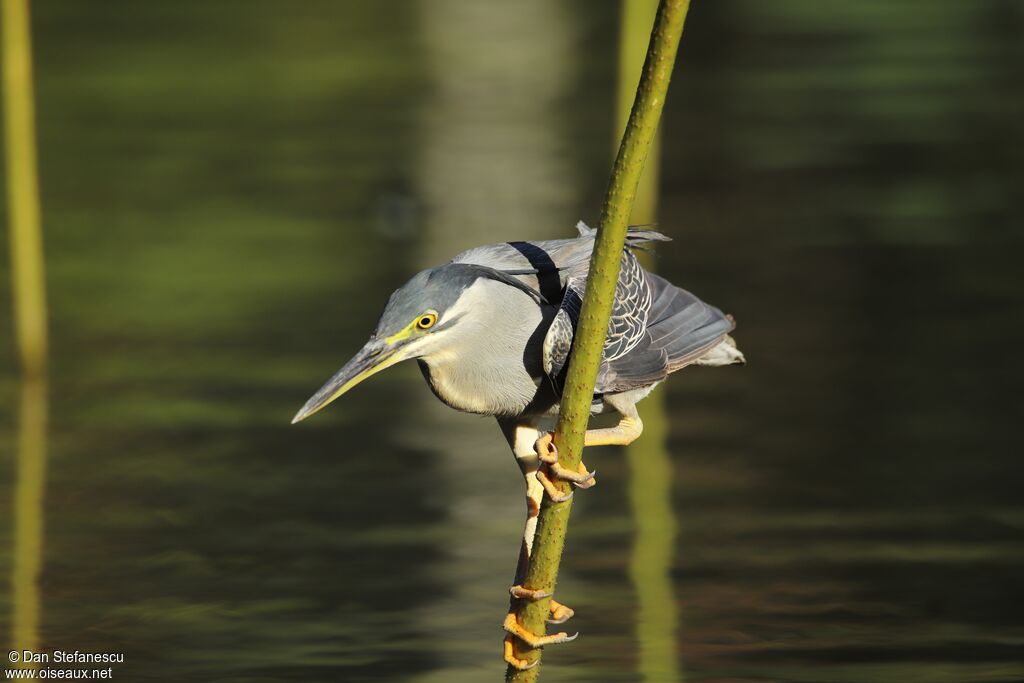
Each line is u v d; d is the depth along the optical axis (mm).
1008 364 15633
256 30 33500
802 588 11133
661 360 7645
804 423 14438
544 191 22109
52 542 12039
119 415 14891
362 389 16016
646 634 10352
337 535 12234
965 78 28266
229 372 15891
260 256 19703
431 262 19156
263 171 23609
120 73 29656
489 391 7465
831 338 16531
